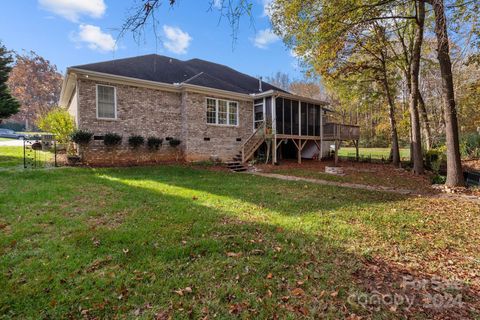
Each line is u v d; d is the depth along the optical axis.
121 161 12.11
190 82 14.23
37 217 4.46
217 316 2.29
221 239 3.84
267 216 5.05
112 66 12.89
